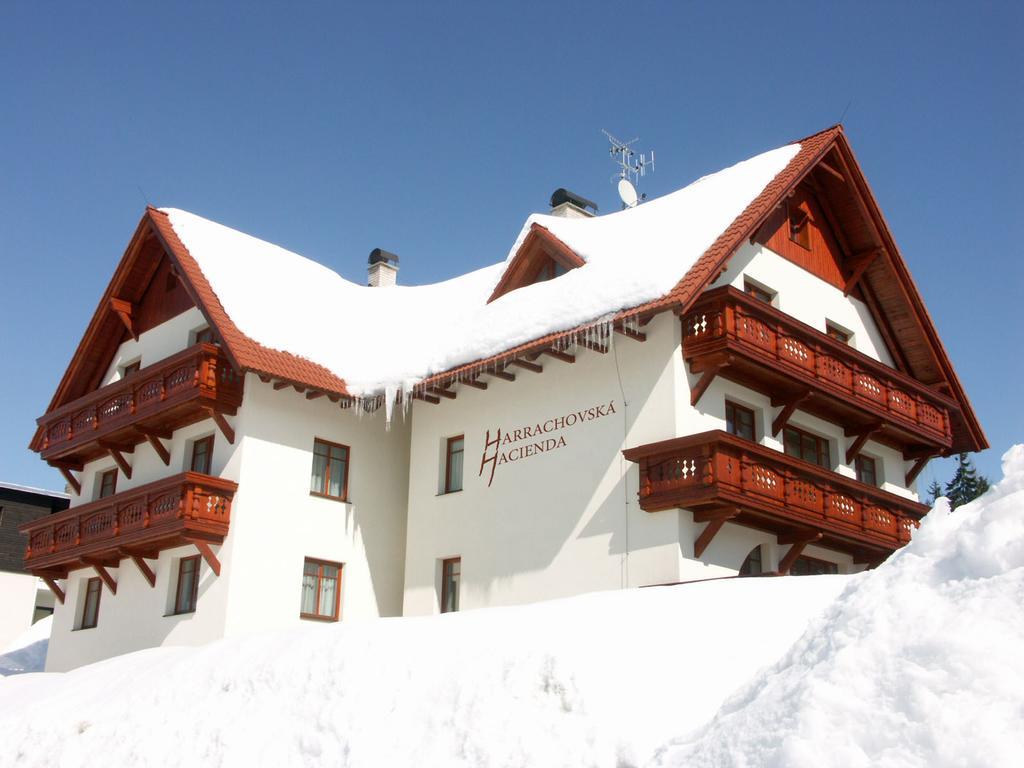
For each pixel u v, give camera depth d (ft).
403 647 38.32
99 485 83.71
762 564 63.98
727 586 40.09
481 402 72.43
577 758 28.45
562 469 65.21
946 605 23.56
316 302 82.38
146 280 83.41
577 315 62.44
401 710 34.45
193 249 76.84
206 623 67.46
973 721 20.20
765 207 63.36
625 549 59.98
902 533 68.74
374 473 77.41
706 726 26.63
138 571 75.15
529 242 72.64
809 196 74.49
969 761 19.54
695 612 36.47
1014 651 21.34
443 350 71.56
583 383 65.41
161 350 80.18
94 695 46.85
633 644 33.76
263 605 68.23
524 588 65.26
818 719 22.22
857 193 73.36
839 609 26.66
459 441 74.02
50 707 46.65
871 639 23.75
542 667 32.68
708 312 59.57
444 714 33.06
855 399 66.85
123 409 75.25
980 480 146.51
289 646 42.29
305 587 71.36
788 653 26.99
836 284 75.31
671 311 60.75
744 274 66.69
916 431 72.43
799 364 63.10
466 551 69.92
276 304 77.46
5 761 42.83
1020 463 26.66
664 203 74.43
